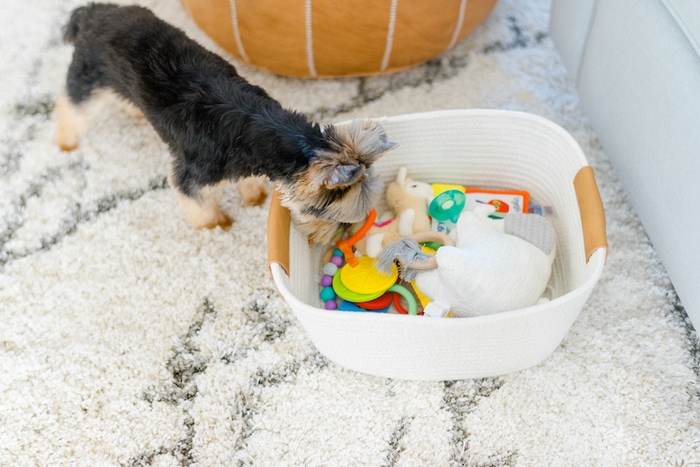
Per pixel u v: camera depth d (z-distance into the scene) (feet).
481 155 4.99
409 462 4.26
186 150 4.65
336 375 4.62
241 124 4.31
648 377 4.46
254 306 4.99
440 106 6.08
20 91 6.38
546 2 6.81
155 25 4.84
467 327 3.72
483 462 4.23
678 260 4.51
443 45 5.93
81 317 5.00
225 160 4.49
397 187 5.00
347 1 5.19
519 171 5.01
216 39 5.97
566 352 4.62
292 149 4.11
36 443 4.45
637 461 4.16
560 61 6.31
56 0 7.00
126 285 5.15
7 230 5.49
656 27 4.23
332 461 4.28
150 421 4.51
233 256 5.27
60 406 4.60
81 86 5.22
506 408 4.41
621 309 4.79
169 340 4.86
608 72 5.04
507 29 6.59
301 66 5.88
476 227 4.58
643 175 4.80
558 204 4.78
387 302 4.76
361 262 4.79
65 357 4.80
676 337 4.63
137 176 5.77
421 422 4.40
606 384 4.46
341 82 6.30
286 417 4.47
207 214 5.18
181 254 5.29
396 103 6.12
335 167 3.80
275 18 5.41
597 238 3.94
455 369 4.34
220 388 4.62
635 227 5.19
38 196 5.68
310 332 4.20
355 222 4.50
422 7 5.35
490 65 6.34
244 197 5.53
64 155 5.93
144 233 5.42
